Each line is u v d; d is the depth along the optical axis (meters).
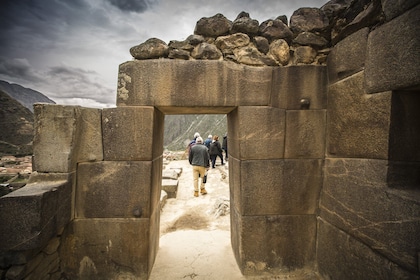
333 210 1.88
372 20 1.55
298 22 2.09
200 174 5.23
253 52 2.07
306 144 2.07
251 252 2.10
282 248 2.12
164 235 3.00
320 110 2.06
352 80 1.68
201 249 2.60
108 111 1.96
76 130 1.86
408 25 1.21
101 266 2.01
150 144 1.98
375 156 1.46
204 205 4.56
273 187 2.07
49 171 1.80
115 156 1.97
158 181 2.40
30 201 1.44
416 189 1.35
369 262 1.48
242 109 2.02
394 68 1.30
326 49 2.06
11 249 1.43
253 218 2.08
